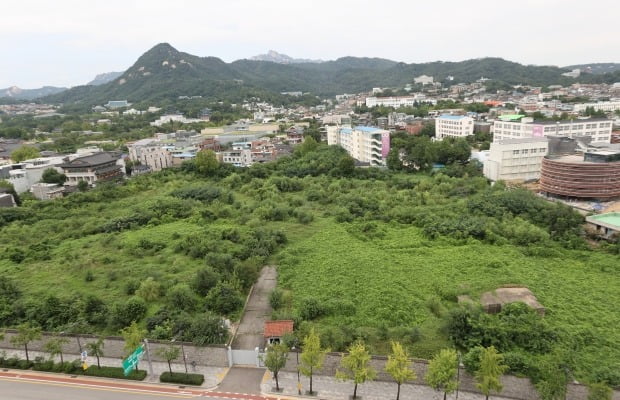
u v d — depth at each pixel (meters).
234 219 94.12
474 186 111.00
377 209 98.25
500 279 60.66
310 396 39.84
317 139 196.62
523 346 44.38
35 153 160.88
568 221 81.50
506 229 79.19
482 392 38.78
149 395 40.91
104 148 185.00
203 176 139.88
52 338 48.56
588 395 35.50
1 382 43.34
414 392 39.91
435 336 47.25
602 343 45.78
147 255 74.12
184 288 56.88
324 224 90.69
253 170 138.38
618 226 76.88
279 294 56.53
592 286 59.38
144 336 47.72
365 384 41.25
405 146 152.12
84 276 65.75
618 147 111.31
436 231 80.94
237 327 51.69
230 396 40.38
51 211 103.25
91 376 43.81
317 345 39.28
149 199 112.38
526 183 121.06
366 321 50.72
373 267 66.06
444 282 60.44
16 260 74.06
